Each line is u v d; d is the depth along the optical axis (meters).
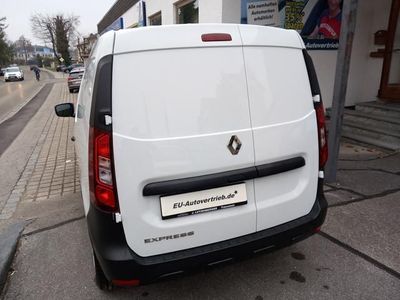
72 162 6.09
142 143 1.92
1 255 3.01
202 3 7.23
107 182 1.94
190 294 2.50
